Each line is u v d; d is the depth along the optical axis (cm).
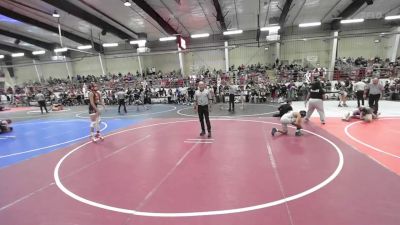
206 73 2481
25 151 755
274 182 452
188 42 2762
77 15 1711
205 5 1738
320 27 2452
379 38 2373
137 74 2803
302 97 1902
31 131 1118
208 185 452
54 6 1543
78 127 1153
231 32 2062
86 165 591
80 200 414
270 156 599
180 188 445
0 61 3334
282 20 1917
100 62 2870
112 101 2269
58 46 2788
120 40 2736
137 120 1273
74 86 2698
